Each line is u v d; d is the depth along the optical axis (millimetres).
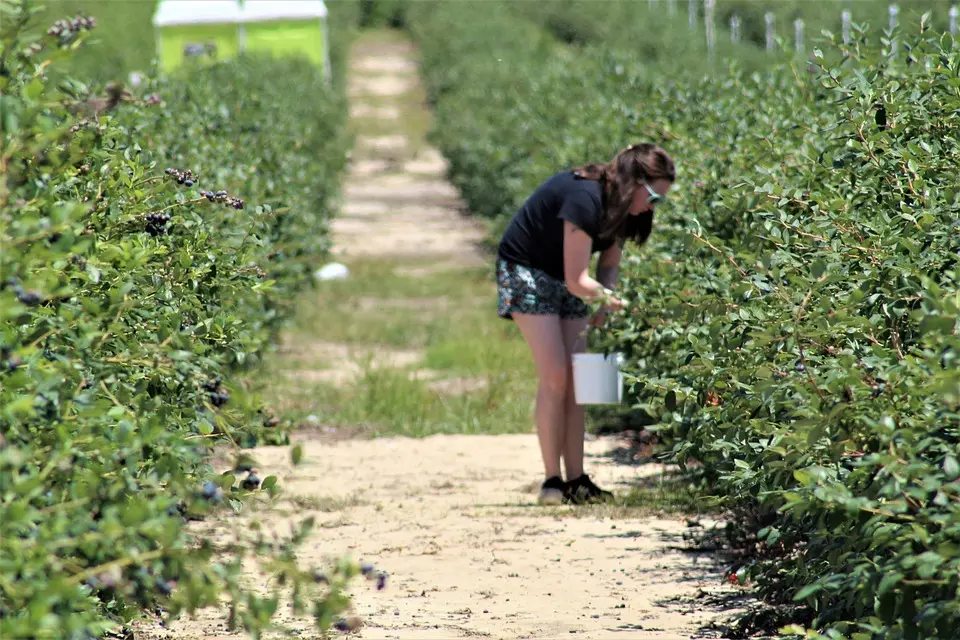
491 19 161000
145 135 25297
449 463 28891
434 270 68875
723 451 15711
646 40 118750
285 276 34500
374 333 48500
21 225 9609
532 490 25938
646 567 19797
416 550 20891
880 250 13648
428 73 167250
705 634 16219
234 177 27328
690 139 28500
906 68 18766
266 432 14617
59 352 10844
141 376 12164
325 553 20422
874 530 11000
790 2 104500
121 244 12336
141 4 117500
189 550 10016
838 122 16984
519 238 24500
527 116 55719
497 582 19016
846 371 11766
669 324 19438
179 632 16109
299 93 77250
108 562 9930
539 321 24391
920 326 11547
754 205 15625
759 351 13898
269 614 9664
